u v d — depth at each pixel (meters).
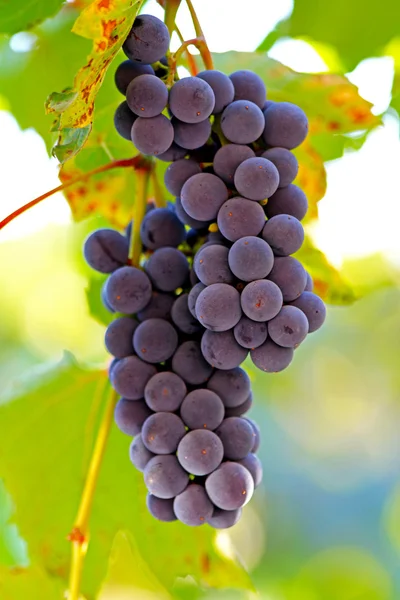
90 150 0.71
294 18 0.78
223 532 0.73
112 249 0.65
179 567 0.72
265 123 0.62
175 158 0.62
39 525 0.73
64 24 0.74
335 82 0.72
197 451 0.60
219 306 0.59
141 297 0.63
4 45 0.76
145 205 0.65
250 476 0.61
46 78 0.75
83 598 0.72
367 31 0.78
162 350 0.62
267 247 0.60
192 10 0.63
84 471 0.73
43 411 0.73
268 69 0.73
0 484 0.79
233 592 1.03
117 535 0.73
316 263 0.73
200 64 0.72
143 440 0.61
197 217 0.61
